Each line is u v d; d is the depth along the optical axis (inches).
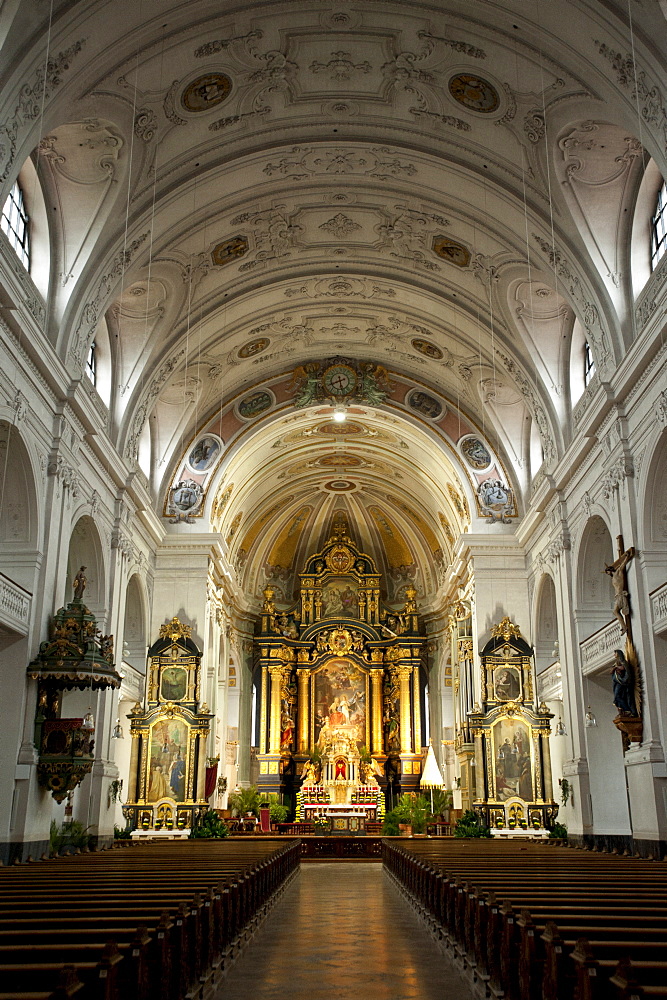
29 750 616.1
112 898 274.1
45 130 585.3
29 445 636.1
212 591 1171.3
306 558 1643.7
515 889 305.0
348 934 402.9
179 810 1016.9
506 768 1051.3
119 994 184.1
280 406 1147.3
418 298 987.9
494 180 759.1
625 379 692.7
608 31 559.5
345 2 623.2
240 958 337.1
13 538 651.5
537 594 1066.7
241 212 834.8
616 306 725.9
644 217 714.2
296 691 1579.7
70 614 659.4
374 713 1557.6
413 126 746.8
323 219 886.4
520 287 873.5
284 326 1056.2
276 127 746.2
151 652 1061.8
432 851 611.5
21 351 608.4
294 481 1475.1
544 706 1071.6
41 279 690.8
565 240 751.1
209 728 1056.2
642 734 677.3
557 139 679.7
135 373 912.3
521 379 976.9
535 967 215.6
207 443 1138.0
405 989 279.9
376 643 1588.3
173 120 688.4
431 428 1143.6
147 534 1049.5
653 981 169.3
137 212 739.4
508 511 1131.9
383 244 924.6
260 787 1464.1
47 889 302.2
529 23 598.2
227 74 669.3
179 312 920.9
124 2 555.8
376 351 1130.7
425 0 616.4
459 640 1253.1
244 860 489.1
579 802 843.4
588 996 165.3
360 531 1641.2
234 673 1471.5
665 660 661.9
